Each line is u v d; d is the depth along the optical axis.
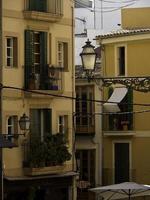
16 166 46.38
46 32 48.47
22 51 47.06
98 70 65.19
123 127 62.44
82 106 64.44
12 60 46.69
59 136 48.19
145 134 62.00
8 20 46.09
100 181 63.41
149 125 61.91
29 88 46.88
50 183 47.97
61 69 49.03
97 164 63.75
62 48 50.06
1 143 35.97
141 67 62.06
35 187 46.97
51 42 48.88
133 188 34.12
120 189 34.03
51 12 48.56
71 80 50.28
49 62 48.66
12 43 46.78
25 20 47.16
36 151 46.66
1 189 33.88
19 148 46.56
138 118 62.28
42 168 46.88
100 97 63.00
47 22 48.50
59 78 48.84
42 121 48.22
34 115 47.78
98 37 63.94
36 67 48.12
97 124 63.66
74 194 49.72
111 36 62.72
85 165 64.31
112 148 63.09
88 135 63.97
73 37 50.62
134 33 61.50
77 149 64.38
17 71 46.66
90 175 64.12
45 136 47.84
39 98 47.78
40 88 47.53
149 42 61.62
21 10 46.91
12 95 46.16
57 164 47.91
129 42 62.47
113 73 63.19
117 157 63.00
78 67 66.25
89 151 64.06
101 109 63.03
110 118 62.91
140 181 62.09
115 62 63.03
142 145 62.16
